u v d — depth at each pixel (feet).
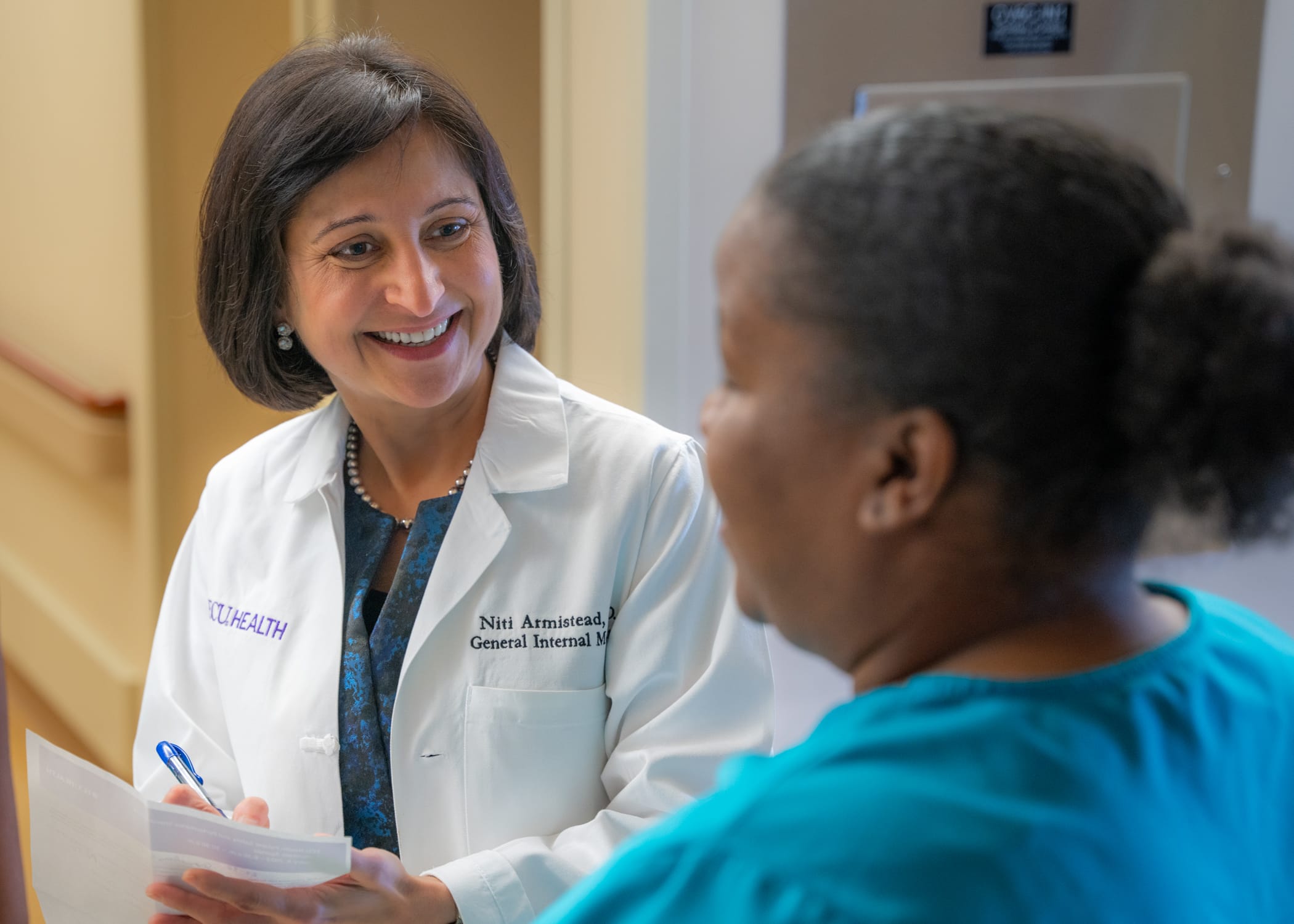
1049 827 1.61
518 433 4.25
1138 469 1.71
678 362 7.45
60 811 3.63
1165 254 1.67
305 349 4.54
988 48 7.06
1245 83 7.28
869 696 1.86
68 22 10.11
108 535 10.33
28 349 11.94
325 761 4.11
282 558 4.39
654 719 4.05
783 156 1.91
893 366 1.71
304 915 3.43
